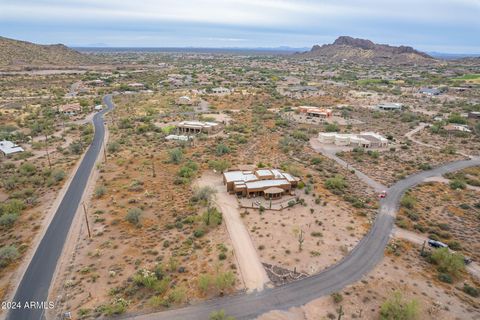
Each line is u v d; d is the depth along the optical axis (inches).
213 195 2869.1
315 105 7647.6
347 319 1590.8
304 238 2262.6
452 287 1892.2
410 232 2469.2
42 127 5044.3
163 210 2637.8
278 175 3125.0
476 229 2613.2
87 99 7436.0
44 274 1910.7
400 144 4827.8
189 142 4397.1
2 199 2842.0
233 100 7544.3
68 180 3196.4
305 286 1808.6
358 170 3779.5
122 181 3159.5
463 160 4220.0
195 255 2059.5
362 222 2541.8
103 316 1583.4
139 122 5521.7
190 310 1627.7
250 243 2194.9
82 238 2256.4
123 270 1924.2
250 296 1727.4
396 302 1619.1
